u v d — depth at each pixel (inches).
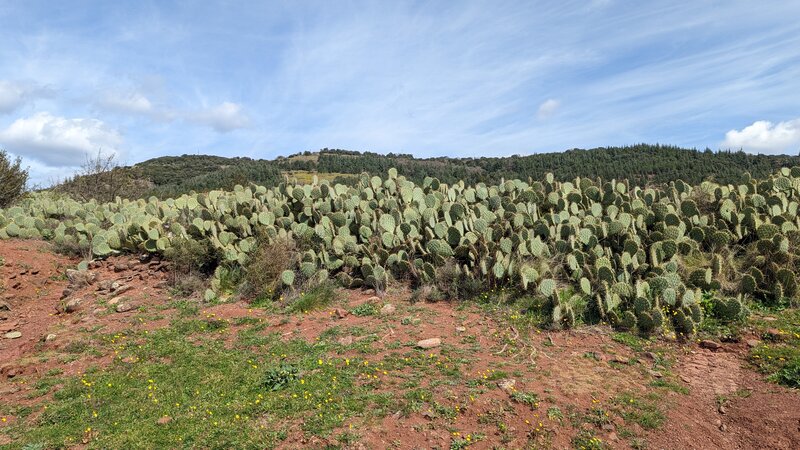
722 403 217.8
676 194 413.7
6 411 223.6
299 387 227.5
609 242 365.4
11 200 606.5
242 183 1204.5
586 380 230.7
